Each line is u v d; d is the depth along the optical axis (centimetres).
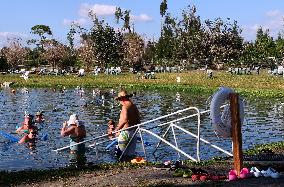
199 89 5269
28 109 3494
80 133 1753
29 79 7331
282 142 1842
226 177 1159
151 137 2100
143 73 8594
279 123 2670
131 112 1664
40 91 5444
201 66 9519
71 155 1716
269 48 10269
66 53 10800
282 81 5900
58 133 2256
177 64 10138
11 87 6181
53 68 10125
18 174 1259
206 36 9525
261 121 2764
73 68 9644
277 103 3909
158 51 11844
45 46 10831
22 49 11675
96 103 3950
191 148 1841
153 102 4034
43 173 1270
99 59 9669
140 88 5822
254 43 10581
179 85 5759
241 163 1196
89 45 9712
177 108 3544
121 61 9806
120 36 9881
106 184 1120
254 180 1122
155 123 2728
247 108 3525
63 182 1158
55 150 1800
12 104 3891
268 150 1564
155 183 1105
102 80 6912
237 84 5681
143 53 10369
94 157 1678
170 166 1309
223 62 9456
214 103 1316
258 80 6119
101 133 2283
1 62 9900
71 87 6081
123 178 1178
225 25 9606
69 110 3419
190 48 9606
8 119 2902
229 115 1331
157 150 1792
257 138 2155
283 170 1252
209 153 1744
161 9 14162
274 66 8619
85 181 1159
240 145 1197
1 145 1939
